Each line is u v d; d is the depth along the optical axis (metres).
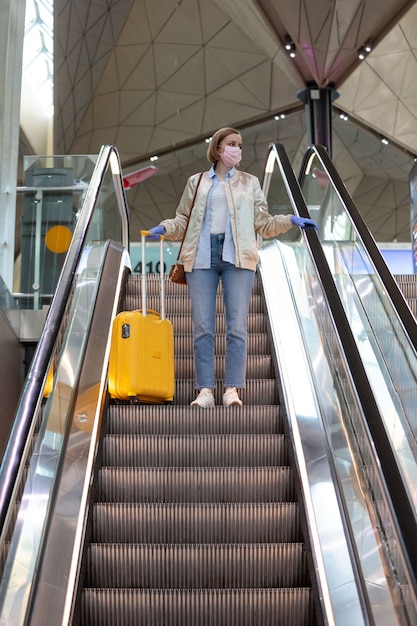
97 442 4.64
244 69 18.31
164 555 3.99
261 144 19.03
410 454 4.44
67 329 4.96
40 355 4.18
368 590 3.32
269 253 7.48
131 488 4.52
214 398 5.50
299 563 3.98
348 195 6.11
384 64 16.48
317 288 5.29
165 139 20.88
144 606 3.70
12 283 8.05
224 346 6.23
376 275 5.05
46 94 23.28
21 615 3.21
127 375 5.02
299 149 18.64
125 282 7.16
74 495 4.12
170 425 5.08
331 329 4.75
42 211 8.23
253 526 4.23
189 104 19.78
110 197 7.90
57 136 20.84
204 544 4.00
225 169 5.42
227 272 5.24
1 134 8.47
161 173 20.09
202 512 4.25
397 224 19.52
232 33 17.38
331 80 16.45
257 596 3.71
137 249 13.23
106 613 3.69
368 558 3.41
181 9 17.03
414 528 2.78
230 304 5.21
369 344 5.40
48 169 8.34
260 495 4.50
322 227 7.66
